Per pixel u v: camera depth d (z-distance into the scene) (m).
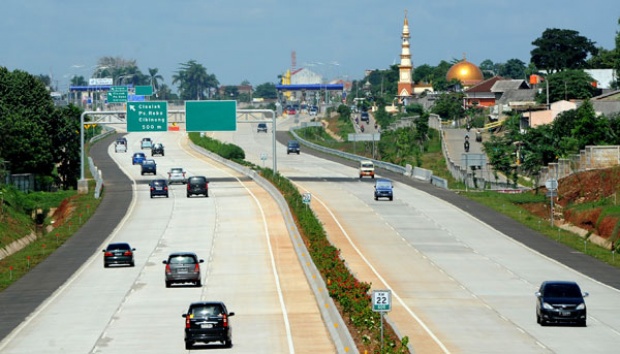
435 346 70.56
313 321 78.94
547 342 72.19
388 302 64.50
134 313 83.81
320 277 92.81
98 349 69.94
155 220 147.88
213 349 69.06
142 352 68.50
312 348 68.75
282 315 81.75
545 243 129.62
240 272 104.69
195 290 94.75
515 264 113.00
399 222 145.62
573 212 148.25
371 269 107.94
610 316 83.62
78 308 86.94
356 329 71.81
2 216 144.88
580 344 71.44
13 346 71.88
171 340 72.31
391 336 70.50
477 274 105.69
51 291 96.38
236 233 133.62
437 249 122.81
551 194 145.38
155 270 107.12
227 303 87.69
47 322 80.94
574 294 79.44
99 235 134.75
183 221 146.12
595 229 136.25
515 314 84.19
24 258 118.75
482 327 78.19
